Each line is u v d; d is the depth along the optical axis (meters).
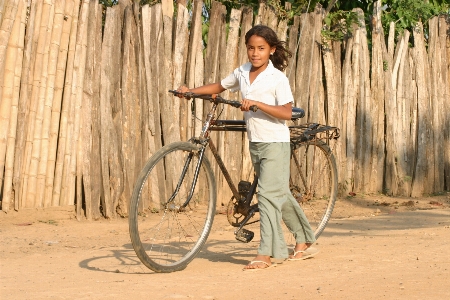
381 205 12.83
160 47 11.16
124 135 10.74
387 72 13.80
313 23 12.70
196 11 11.55
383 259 6.48
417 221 10.52
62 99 10.30
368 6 15.06
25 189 9.99
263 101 6.33
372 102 13.67
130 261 7.04
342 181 13.31
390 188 13.87
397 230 9.16
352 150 13.40
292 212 6.68
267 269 6.27
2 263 7.10
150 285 5.54
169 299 4.93
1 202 9.96
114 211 10.65
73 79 10.29
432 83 14.41
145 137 10.96
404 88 14.04
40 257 7.52
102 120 10.51
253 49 6.33
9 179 9.80
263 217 6.37
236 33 11.95
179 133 11.33
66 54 10.25
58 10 10.15
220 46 11.83
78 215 10.40
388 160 13.83
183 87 6.52
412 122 14.18
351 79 13.41
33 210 10.05
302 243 6.80
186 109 11.52
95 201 10.52
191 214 10.70
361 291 5.04
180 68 11.35
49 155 10.19
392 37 13.87
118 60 10.68
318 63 12.93
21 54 9.79
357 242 7.81
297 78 12.58
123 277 6.05
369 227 9.84
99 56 10.52
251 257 7.14
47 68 10.07
